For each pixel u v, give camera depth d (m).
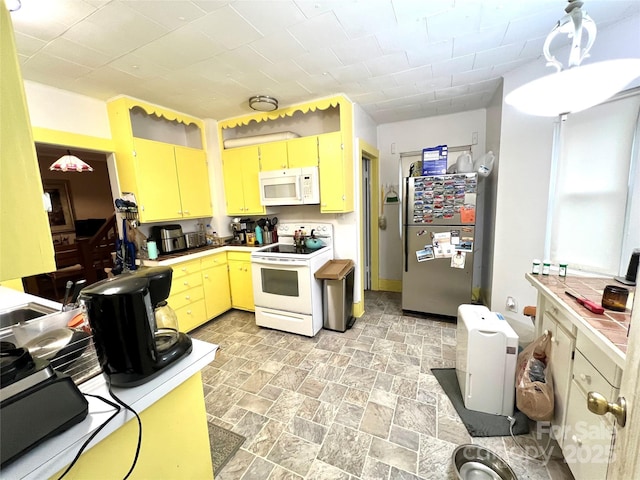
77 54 1.79
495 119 2.72
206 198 3.37
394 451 1.48
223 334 2.88
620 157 1.73
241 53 1.86
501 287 2.62
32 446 0.57
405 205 3.03
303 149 2.92
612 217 1.79
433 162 2.86
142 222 2.66
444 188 2.83
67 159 2.34
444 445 1.51
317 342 2.66
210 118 3.31
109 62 1.90
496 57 2.07
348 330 2.89
